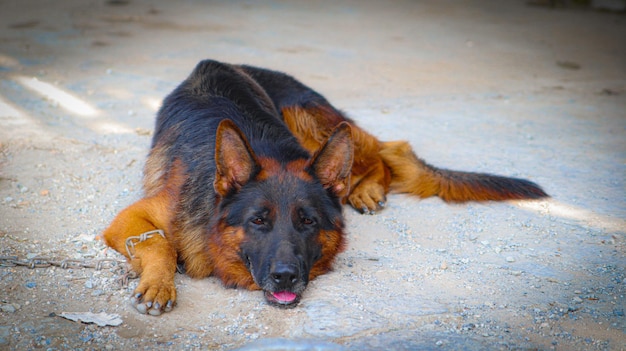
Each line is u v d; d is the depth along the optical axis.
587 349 4.16
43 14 16.36
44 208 6.04
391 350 4.06
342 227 4.96
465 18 19.64
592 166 7.73
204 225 4.88
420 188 6.82
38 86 10.14
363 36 16.17
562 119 9.84
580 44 16.36
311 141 6.95
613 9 21.52
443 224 6.16
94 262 4.99
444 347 4.12
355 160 6.66
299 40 15.16
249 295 4.75
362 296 4.71
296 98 7.05
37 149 7.45
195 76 6.36
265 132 5.52
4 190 6.34
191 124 5.66
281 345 4.02
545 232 5.98
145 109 9.32
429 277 5.07
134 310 4.44
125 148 7.71
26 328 4.14
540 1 22.62
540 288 4.93
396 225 6.12
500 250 5.59
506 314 4.55
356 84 11.64
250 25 16.66
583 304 4.72
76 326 4.21
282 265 4.30
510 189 6.66
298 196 4.60
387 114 9.77
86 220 5.85
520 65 13.92
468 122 9.53
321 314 4.45
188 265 4.99
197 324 4.33
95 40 13.80
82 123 8.55
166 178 5.49
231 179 4.68
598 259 5.45
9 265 4.91
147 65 11.98
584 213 6.39
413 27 17.77
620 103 10.97
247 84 6.45
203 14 17.77
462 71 13.11
